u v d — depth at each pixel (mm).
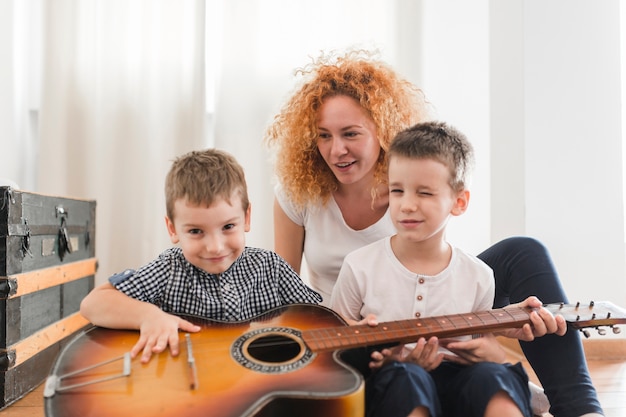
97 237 2229
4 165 2189
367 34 2262
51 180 2203
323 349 932
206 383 845
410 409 884
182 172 1156
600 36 1920
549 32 1909
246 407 778
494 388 918
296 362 920
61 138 2201
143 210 2240
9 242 1455
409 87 1478
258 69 2227
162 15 2213
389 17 2273
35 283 1580
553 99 1914
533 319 1009
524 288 1215
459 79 2340
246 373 880
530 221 1915
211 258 1146
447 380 1069
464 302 1145
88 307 1100
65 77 2203
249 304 1244
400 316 1145
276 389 826
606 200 1927
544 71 1908
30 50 2289
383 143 1335
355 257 1207
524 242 1275
